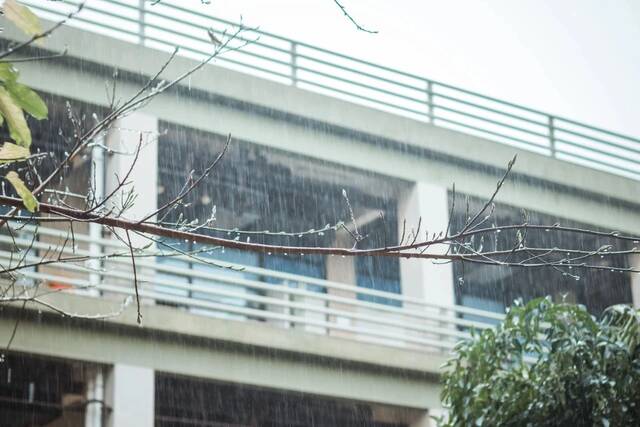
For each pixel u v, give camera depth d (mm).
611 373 8625
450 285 14133
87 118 11914
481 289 15422
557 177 15227
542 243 15508
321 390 12680
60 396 12219
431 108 14836
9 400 12008
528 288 15820
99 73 11992
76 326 11352
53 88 11633
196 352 12023
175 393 12953
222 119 12984
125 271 12211
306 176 13984
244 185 14031
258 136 13219
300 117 13578
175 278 13430
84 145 3592
